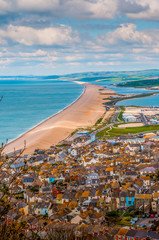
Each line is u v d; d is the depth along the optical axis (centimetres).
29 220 10806
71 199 13638
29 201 13838
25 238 3428
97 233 9075
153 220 10756
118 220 11212
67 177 17875
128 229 9531
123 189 13925
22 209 12356
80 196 13725
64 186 16712
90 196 13600
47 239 5153
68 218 11606
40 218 11725
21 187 16275
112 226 10562
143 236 9044
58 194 13988
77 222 10912
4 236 3216
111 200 12988
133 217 11638
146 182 15550
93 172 18312
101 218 11400
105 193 13862
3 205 3241
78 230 9269
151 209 12194
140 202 12419
